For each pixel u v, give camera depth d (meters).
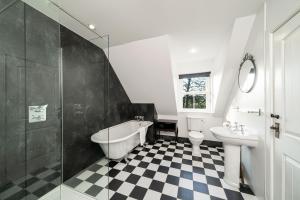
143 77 3.05
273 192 1.23
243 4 1.45
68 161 1.95
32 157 1.51
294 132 0.98
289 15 1.01
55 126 1.77
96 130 2.54
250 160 1.78
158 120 3.73
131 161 2.49
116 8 1.50
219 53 2.74
